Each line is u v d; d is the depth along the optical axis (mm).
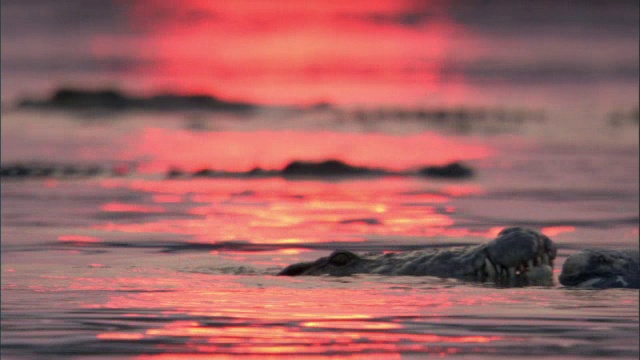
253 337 29266
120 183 68562
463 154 82562
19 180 69625
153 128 100500
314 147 86812
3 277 39094
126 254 44969
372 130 99562
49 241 48250
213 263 42781
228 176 72000
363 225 52938
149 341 28906
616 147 86438
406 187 66938
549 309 32781
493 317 31641
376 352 27641
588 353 27656
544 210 57500
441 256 39188
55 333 29922
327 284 37219
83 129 98688
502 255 37875
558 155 81812
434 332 29781
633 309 32750
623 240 48469
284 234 50312
